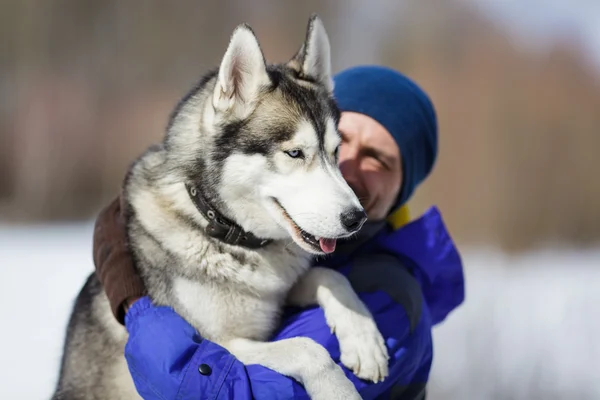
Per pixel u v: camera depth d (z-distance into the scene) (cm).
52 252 1254
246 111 358
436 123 459
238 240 356
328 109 372
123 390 369
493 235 1680
